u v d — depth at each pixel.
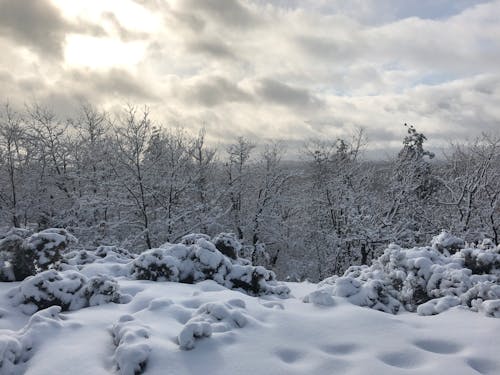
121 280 6.73
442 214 21.31
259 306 4.73
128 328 3.82
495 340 3.73
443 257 6.34
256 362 3.36
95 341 3.79
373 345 3.68
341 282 5.60
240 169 24.25
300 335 3.89
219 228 22.66
